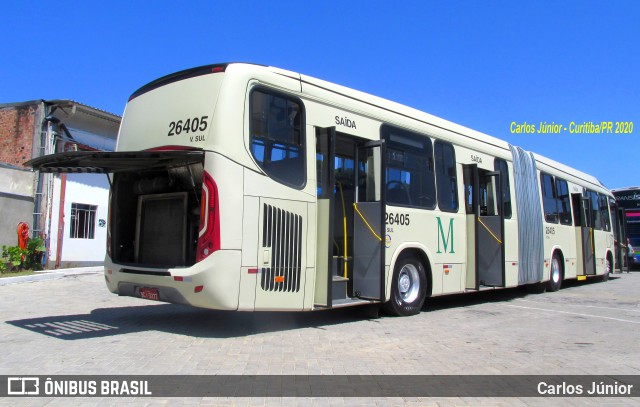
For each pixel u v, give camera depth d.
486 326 8.50
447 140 10.29
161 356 5.79
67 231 15.97
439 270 9.75
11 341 6.48
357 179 8.52
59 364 5.40
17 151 15.59
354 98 8.30
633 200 25.28
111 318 8.26
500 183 11.20
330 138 7.54
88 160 6.70
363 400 4.57
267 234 6.73
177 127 6.89
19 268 14.35
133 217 7.93
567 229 15.05
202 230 6.38
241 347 6.34
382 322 8.48
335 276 8.34
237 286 6.37
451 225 10.12
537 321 9.16
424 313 9.72
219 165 6.36
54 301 10.09
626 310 10.75
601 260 17.50
